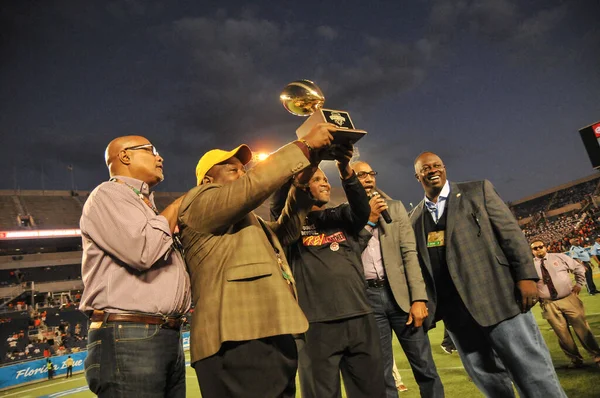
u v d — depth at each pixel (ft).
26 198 147.84
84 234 5.95
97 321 5.67
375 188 11.71
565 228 117.19
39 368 55.57
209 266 5.28
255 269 5.13
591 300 33.09
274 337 5.11
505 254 9.29
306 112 7.61
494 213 9.53
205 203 5.08
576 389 12.23
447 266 9.96
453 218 9.93
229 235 5.37
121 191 5.89
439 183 10.50
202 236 5.37
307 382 8.50
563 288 14.99
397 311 10.68
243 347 4.93
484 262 9.35
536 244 15.81
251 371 4.91
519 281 8.89
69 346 86.99
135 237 5.25
